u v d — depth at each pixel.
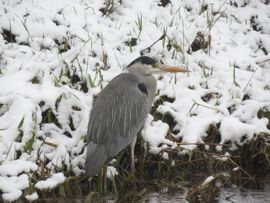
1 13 14.99
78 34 14.53
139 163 12.54
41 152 11.94
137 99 12.15
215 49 15.11
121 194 11.88
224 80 14.14
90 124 11.71
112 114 11.81
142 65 12.70
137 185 12.32
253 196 11.83
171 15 15.84
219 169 12.83
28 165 11.43
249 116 13.32
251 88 13.99
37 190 11.40
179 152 12.55
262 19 16.36
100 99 12.02
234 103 13.61
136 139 12.68
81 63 13.80
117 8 15.77
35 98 12.47
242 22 16.23
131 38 14.84
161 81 13.86
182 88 13.66
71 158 12.09
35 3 15.34
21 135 11.97
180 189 12.21
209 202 11.49
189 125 12.86
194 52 14.93
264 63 15.02
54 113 12.57
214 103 13.52
